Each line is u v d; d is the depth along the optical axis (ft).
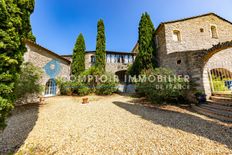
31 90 26.25
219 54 31.91
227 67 31.83
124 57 71.56
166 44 34.19
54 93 44.65
